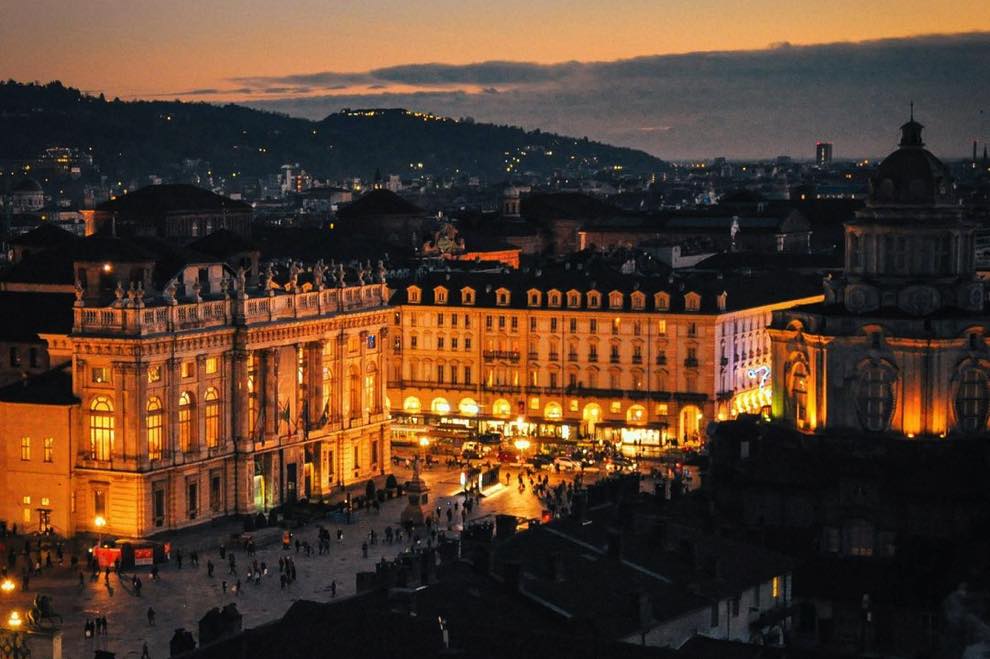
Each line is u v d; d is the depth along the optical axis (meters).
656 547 189.00
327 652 142.75
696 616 174.38
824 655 187.12
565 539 186.25
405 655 140.00
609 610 166.88
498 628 147.00
